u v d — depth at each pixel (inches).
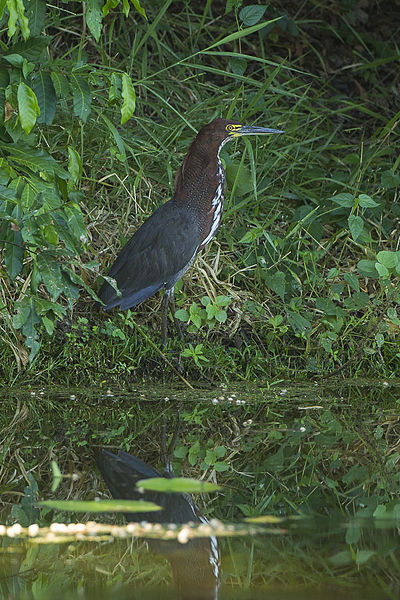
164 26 569.6
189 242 401.7
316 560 193.9
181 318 401.1
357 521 222.5
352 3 667.4
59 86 332.2
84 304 421.7
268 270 446.0
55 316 358.9
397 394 386.0
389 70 644.1
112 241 446.6
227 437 310.2
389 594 175.3
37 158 341.4
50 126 472.7
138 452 289.0
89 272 429.1
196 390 386.0
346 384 401.7
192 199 410.0
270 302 441.1
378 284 455.5
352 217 418.9
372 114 542.6
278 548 202.7
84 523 220.4
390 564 192.7
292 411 352.2
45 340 398.6
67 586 179.8
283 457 286.2
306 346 421.7
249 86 572.1
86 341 403.2
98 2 338.0
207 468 271.3
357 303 417.4
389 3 700.0
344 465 277.1
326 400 371.9
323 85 586.2
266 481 259.8
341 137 574.9
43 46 327.6
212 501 239.5
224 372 400.5
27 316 331.0
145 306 429.7
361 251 474.6
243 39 599.5
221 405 360.8
